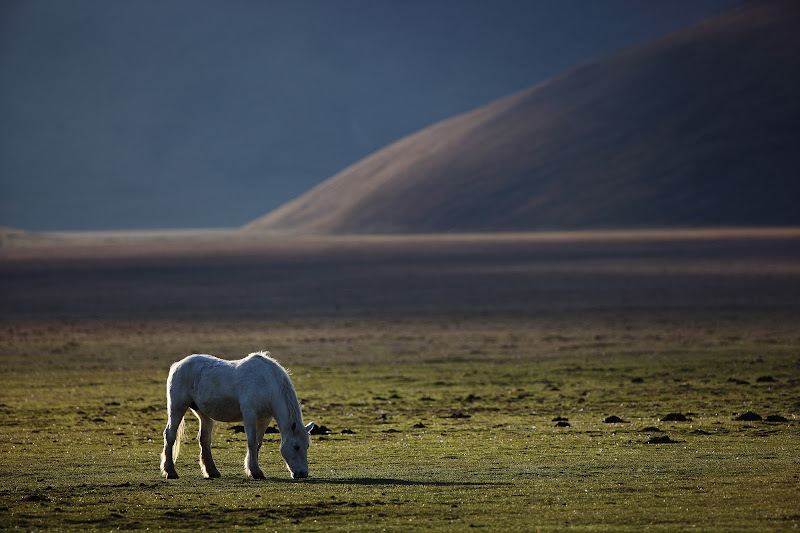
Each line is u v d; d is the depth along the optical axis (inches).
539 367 4968.0
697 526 1662.2
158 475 2255.2
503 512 1798.7
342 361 5482.3
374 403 3831.2
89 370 5128.0
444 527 1691.7
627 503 1845.5
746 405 3412.9
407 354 5792.3
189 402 2226.9
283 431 2176.4
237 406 2175.2
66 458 2532.0
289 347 6225.4
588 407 3553.2
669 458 2343.8
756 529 1630.2
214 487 2068.2
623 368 4746.6
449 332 7081.7
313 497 1939.0
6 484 2142.0
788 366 4525.1
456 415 3408.0
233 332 7293.3
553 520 1727.4
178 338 6850.4
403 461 2421.3
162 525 1731.1
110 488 2065.7
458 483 2090.3
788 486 1959.9
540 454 2475.4
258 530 1690.5
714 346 5605.3
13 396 4084.6
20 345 6432.1
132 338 6875.0
